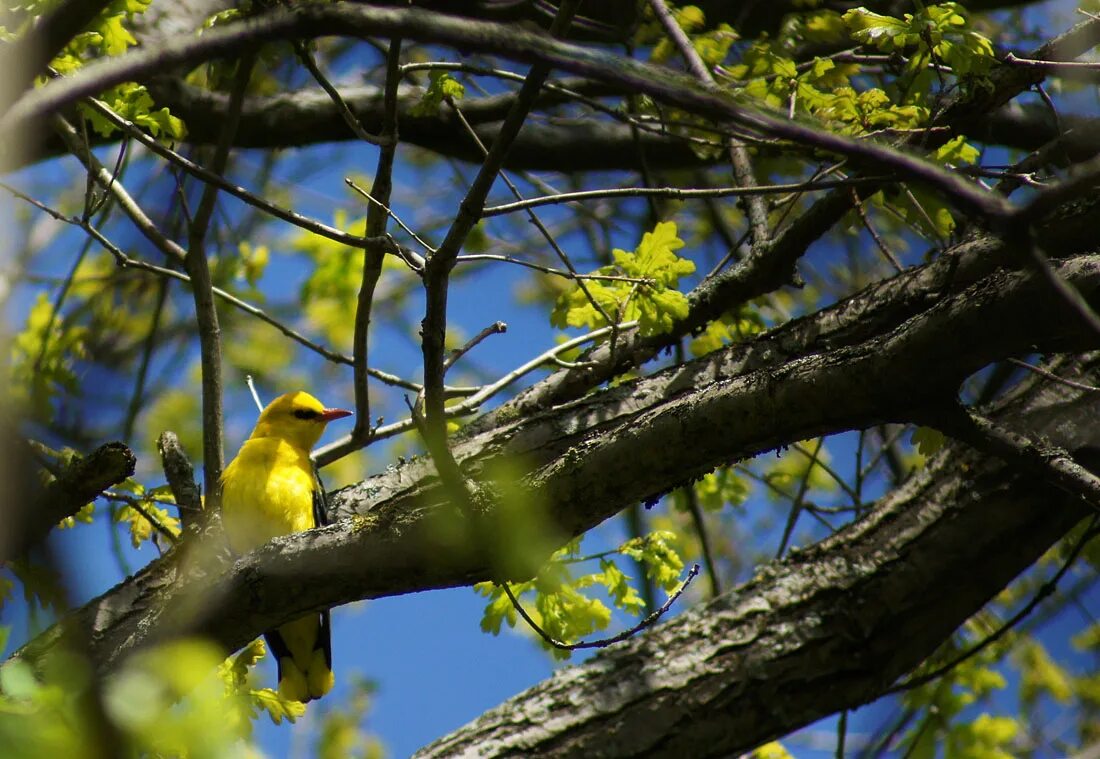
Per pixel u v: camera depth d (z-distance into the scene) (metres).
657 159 16.66
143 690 4.23
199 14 12.74
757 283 11.68
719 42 11.54
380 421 11.56
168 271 11.25
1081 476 8.13
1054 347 7.86
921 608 10.19
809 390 7.94
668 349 12.11
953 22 9.89
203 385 10.99
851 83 14.40
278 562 8.41
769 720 10.02
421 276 8.17
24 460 4.36
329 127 15.16
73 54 10.12
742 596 10.55
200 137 14.90
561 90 9.61
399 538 8.25
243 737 10.09
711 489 14.31
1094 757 11.88
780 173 14.55
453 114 15.26
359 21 5.02
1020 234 5.07
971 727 11.95
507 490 8.18
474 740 10.06
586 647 8.22
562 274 9.66
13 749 3.95
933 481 10.52
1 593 9.66
